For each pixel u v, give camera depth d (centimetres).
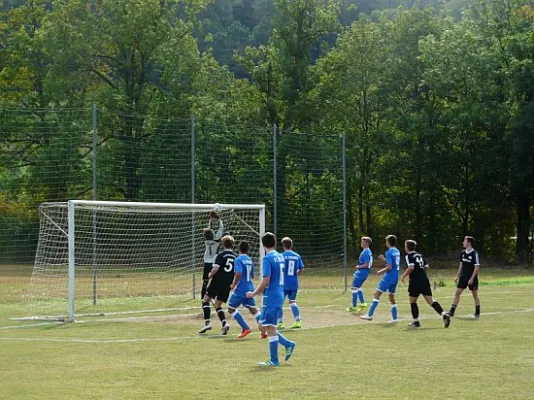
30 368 1336
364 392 1099
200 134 3725
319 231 3994
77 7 5009
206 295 1850
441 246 5750
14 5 7269
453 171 5531
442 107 5822
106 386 1159
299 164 3991
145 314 2358
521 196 5484
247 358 1440
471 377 1215
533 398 1053
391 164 5594
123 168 3684
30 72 5697
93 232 2853
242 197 3806
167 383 1180
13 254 3591
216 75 5766
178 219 3281
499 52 5634
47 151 3681
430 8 6094
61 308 2555
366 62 5912
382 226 5791
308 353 1486
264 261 1343
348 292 3222
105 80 5278
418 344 1605
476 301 2116
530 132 5184
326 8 6184
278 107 5675
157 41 5084
